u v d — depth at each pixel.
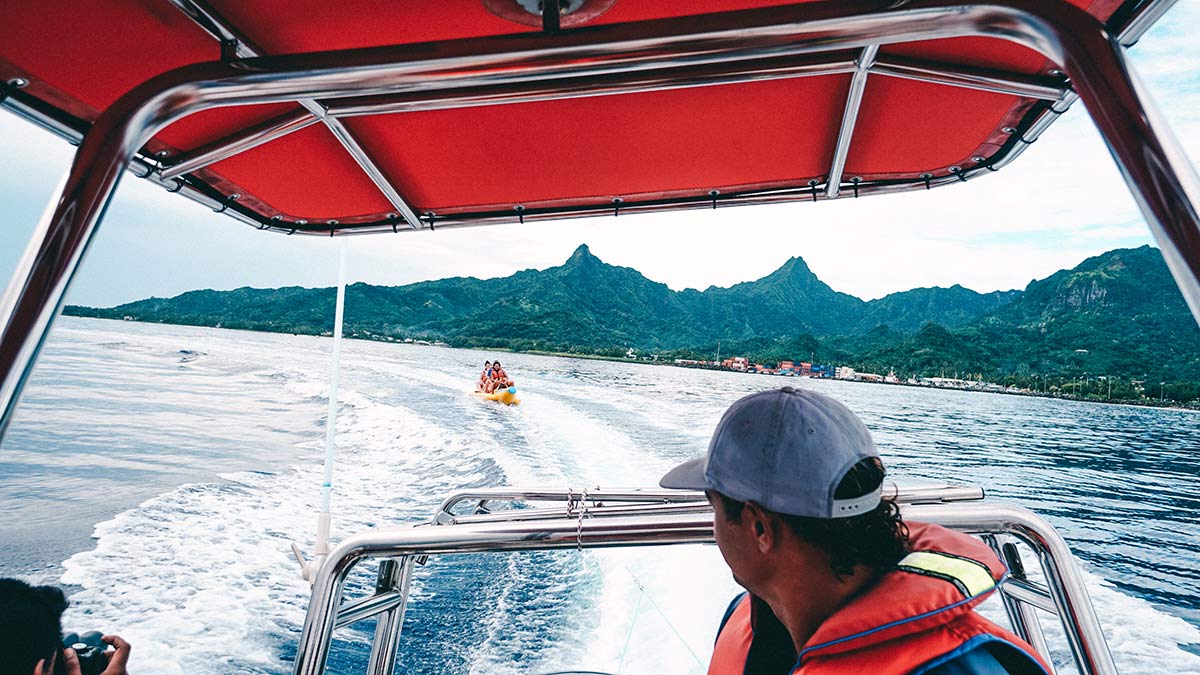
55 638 1.28
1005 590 1.40
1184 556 12.88
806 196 1.96
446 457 16.92
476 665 6.09
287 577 8.11
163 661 5.90
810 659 0.76
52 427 21.08
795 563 0.81
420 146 1.74
